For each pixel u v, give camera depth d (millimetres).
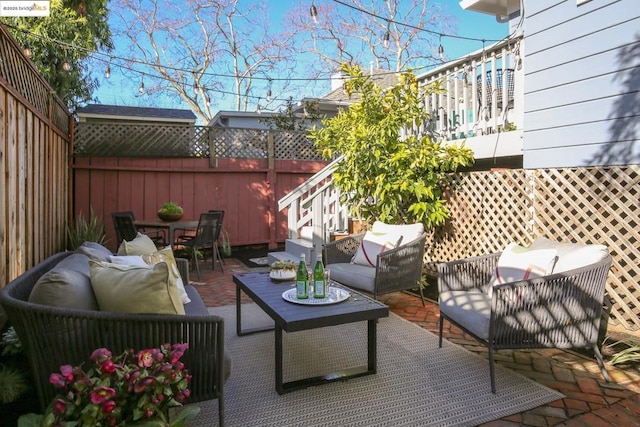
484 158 5309
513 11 7070
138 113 12945
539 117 4379
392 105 5473
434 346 3346
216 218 6434
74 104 11945
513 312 2633
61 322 1871
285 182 8695
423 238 4398
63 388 1747
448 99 5609
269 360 3102
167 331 2008
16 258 3607
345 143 5660
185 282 3637
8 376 2385
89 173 7242
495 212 4820
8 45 3389
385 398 2537
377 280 4031
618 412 2357
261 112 13508
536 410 2389
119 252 3387
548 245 3236
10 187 3402
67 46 8695
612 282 3643
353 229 6664
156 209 7691
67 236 6586
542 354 3182
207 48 15898
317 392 2617
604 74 3818
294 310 2674
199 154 7945
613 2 3734
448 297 3168
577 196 3938
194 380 2072
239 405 2461
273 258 6664
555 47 4211
